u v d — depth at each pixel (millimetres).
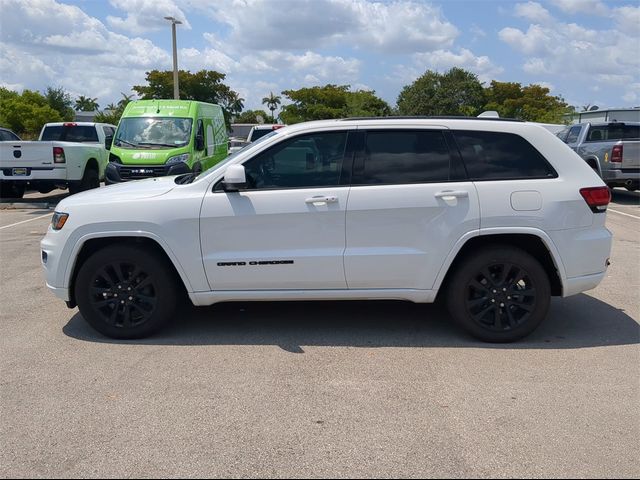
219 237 5000
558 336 5254
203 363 4652
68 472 3191
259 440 3504
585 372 4461
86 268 5102
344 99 68938
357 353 4855
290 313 5910
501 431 3594
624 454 3350
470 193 4910
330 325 5547
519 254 4961
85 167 15156
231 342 5113
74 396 4078
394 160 5027
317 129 5059
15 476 3152
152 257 5094
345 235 4965
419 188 4934
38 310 6051
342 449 3402
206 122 14883
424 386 4219
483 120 5129
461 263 5023
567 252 4965
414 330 5406
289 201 4953
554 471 3189
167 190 5176
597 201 5027
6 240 10094
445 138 5035
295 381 4309
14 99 51969
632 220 12062
